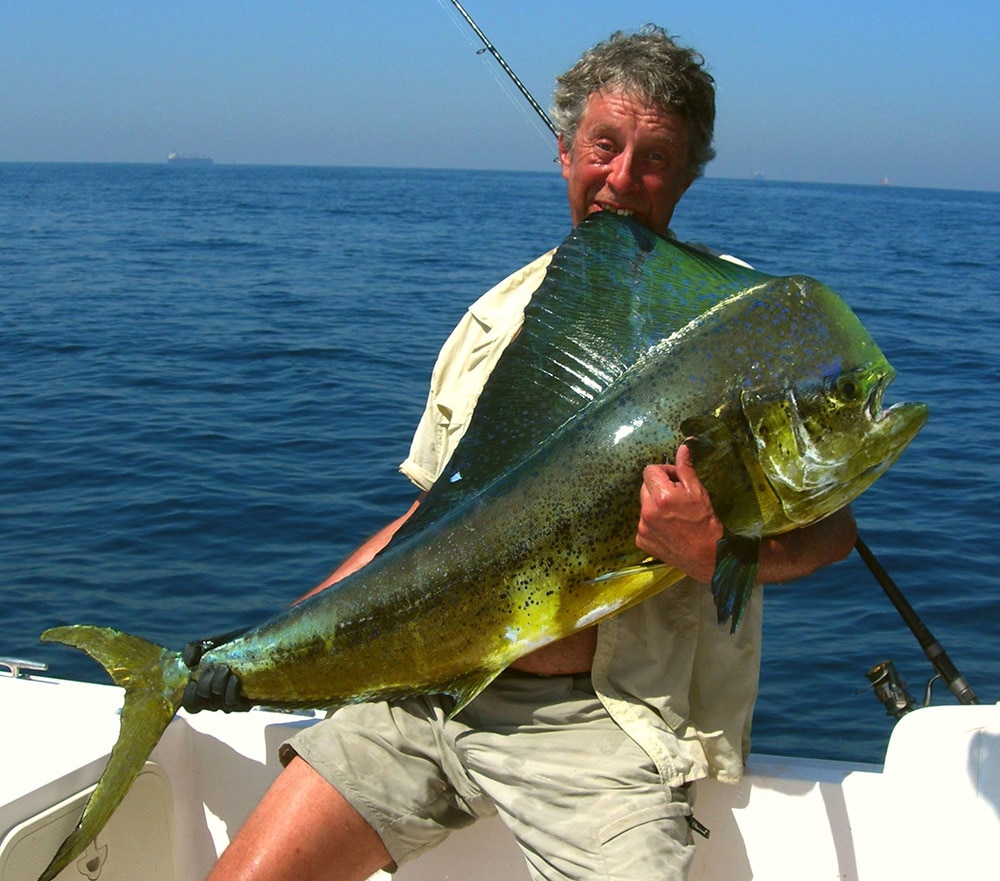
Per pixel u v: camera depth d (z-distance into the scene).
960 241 41.25
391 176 196.75
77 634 1.95
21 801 1.96
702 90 2.03
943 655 2.09
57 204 53.25
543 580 1.74
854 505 6.61
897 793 1.93
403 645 1.82
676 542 1.60
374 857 2.07
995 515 6.41
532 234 36.59
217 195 72.44
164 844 2.27
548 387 1.80
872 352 1.65
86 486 7.15
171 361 11.57
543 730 1.97
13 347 12.30
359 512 6.68
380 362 11.68
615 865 1.83
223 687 1.89
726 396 1.64
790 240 35.38
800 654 4.64
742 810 2.09
